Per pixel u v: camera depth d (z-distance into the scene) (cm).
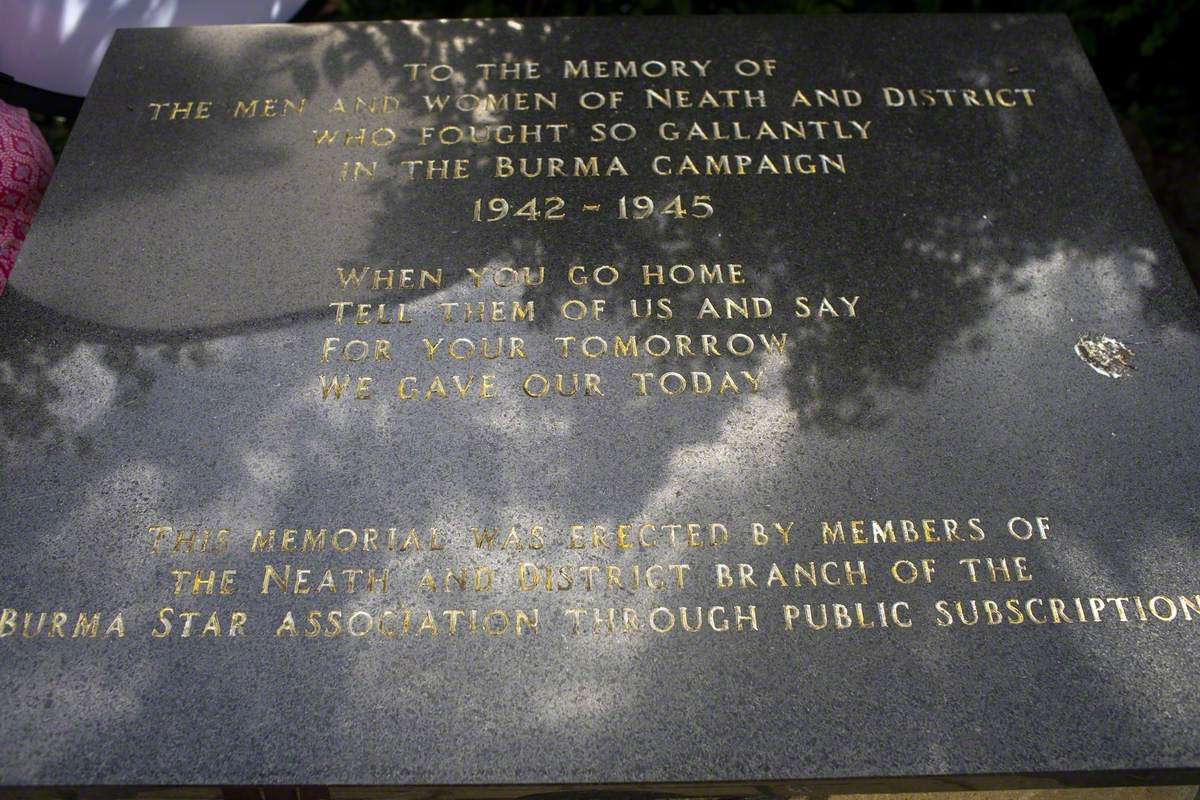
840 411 67
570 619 61
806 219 73
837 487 64
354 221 73
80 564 62
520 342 69
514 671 60
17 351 68
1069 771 58
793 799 60
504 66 80
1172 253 72
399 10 104
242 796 58
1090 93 79
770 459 65
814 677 60
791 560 62
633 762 58
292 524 63
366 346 69
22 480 64
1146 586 62
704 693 59
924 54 81
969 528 63
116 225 73
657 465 65
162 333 69
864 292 71
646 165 75
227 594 61
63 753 58
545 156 76
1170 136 103
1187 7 95
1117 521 63
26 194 78
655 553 62
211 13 91
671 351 68
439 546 63
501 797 59
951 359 68
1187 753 58
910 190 74
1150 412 67
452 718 59
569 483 64
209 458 65
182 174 75
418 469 65
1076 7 96
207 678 60
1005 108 78
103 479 64
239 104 78
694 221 73
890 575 62
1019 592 62
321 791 58
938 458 65
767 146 76
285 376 67
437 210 73
